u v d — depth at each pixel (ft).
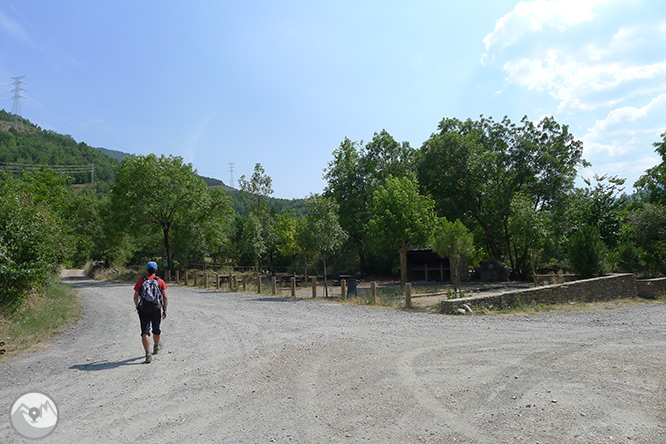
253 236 113.50
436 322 34.76
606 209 98.07
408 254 107.55
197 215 125.49
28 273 36.99
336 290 75.00
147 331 23.85
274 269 133.08
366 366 20.92
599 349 23.08
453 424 13.70
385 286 83.35
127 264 185.26
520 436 12.65
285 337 29.04
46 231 45.83
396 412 14.88
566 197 95.35
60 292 61.31
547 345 24.39
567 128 98.78
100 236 166.50
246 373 20.56
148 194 118.62
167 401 16.88
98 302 59.36
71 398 17.57
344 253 129.80
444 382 17.99
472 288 71.10
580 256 64.54
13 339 30.78
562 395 15.92
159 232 133.18
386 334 29.17
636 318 36.22
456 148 99.55
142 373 21.22
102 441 13.19
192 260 136.98
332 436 13.14
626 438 12.28
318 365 21.45
